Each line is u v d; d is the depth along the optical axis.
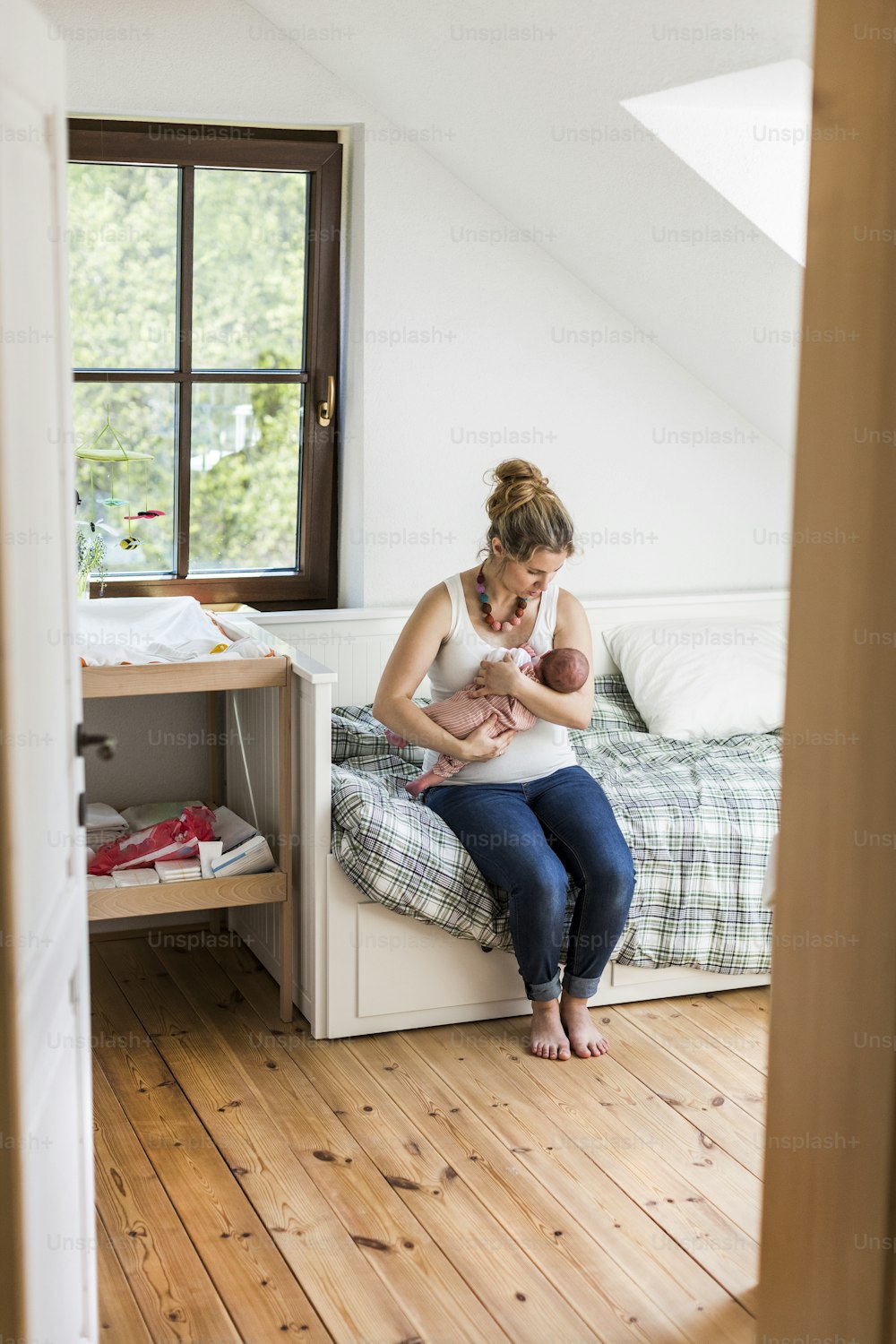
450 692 2.83
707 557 3.86
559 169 3.07
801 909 1.46
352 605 3.60
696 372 3.70
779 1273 1.53
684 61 2.45
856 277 1.32
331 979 2.73
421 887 2.64
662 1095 2.54
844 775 1.38
